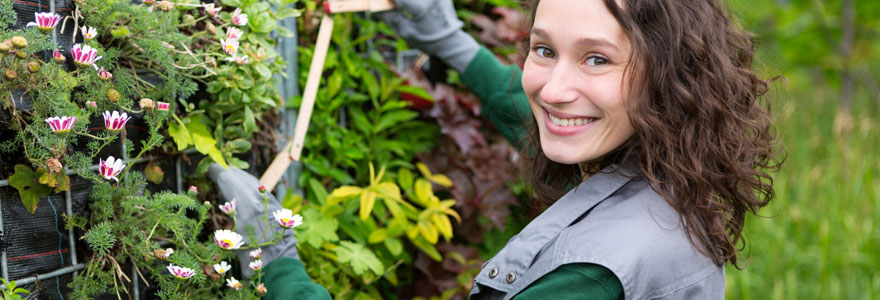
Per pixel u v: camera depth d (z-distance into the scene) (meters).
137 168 1.13
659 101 0.88
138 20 1.03
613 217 0.89
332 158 1.65
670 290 0.86
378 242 1.66
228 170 1.20
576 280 0.84
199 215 1.23
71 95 1.00
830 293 2.44
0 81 0.88
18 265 0.96
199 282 1.07
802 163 3.02
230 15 1.21
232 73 1.17
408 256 1.72
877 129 3.10
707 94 0.89
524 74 0.95
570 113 0.88
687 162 0.88
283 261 1.17
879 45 4.24
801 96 4.02
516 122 1.51
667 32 0.86
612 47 0.84
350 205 1.60
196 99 1.23
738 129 0.93
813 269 2.55
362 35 1.69
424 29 1.47
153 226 1.06
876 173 2.90
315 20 1.57
